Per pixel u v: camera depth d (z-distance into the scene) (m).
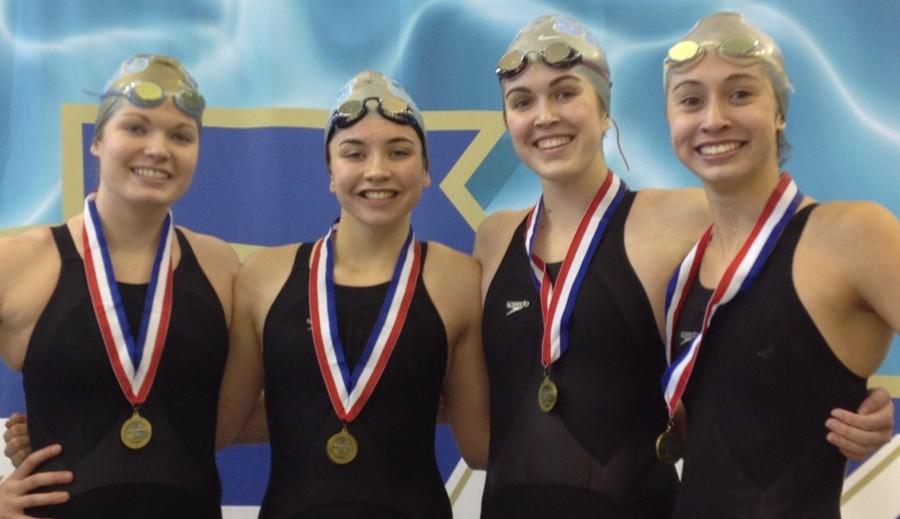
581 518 2.09
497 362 2.27
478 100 3.21
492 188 3.22
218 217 3.22
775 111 1.94
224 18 3.22
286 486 2.25
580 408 2.14
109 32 3.21
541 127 2.20
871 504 3.07
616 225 2.24
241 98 3.22
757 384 1.85
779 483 1.83
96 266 2.22
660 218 2.22
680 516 1.94
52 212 3.19
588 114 2.21
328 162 2.34
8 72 3.19
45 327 2.17
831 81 3.15
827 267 1.83
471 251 3.21
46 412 2.18
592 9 3.20
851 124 3.14
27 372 2.18
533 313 2.22
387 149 2.27
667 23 3.18
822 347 1.82
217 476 2.32
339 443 2.22
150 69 2.21
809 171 3.15
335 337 2.27
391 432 2.25
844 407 1.83
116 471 2.14
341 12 3.23
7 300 2.18
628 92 3.20
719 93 1.91
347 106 2.27
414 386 2.27
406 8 3.22
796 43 3.16
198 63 3.22
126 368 2.18
